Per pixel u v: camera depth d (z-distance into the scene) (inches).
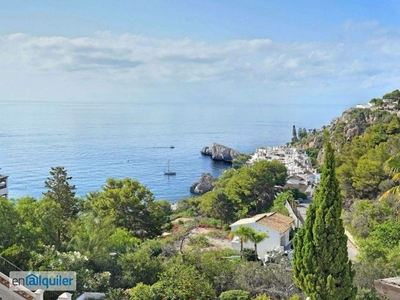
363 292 954.7
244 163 6176.2
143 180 5610.2
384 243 1456.7
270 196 3228.3
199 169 6688.0
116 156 7455.7
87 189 4662.9
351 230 1891.0
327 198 819.4
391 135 3474.4
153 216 2042.3
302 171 4284.0
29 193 4239.7
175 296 906.1
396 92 6122.1
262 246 1824.6
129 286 1072.8
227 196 2856.8
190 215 3053.6
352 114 5743.1
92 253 1150.3
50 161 6392.7
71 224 1453.0
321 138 6382.9
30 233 1143.6
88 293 973.8
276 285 1048.2
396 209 1862.7
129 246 1362.0
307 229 839.7
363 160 2551.7
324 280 810.8
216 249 1669.5
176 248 1450.5
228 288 1044.5
